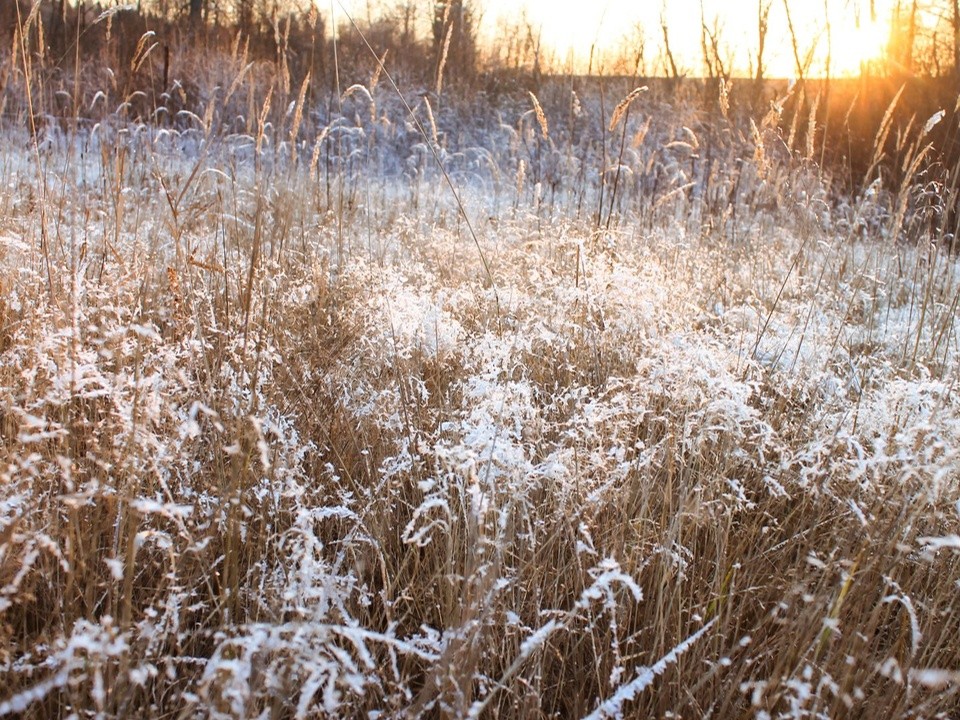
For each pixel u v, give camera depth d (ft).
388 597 5.16
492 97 43.06
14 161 13.56
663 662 4.18
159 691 4.54
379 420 7.09
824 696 4.65
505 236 15.78
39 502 5.10
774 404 8.11
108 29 10.20
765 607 5.65
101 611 4.99
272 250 9.87
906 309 14.20
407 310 8.65
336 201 15.76
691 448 6.21
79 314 5.72
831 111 27.02
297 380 7.32
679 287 10.82
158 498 5.03
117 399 5.18
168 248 11.03
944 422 6.26
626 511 6.10
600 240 12.95
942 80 26.66
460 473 5.65
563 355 9.32
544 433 6.97
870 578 5.08
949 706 4.93
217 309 8.84
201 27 34.76
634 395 7.26
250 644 3.60
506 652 5.07
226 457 5.94
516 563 5.76
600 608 5.44
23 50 7.51
